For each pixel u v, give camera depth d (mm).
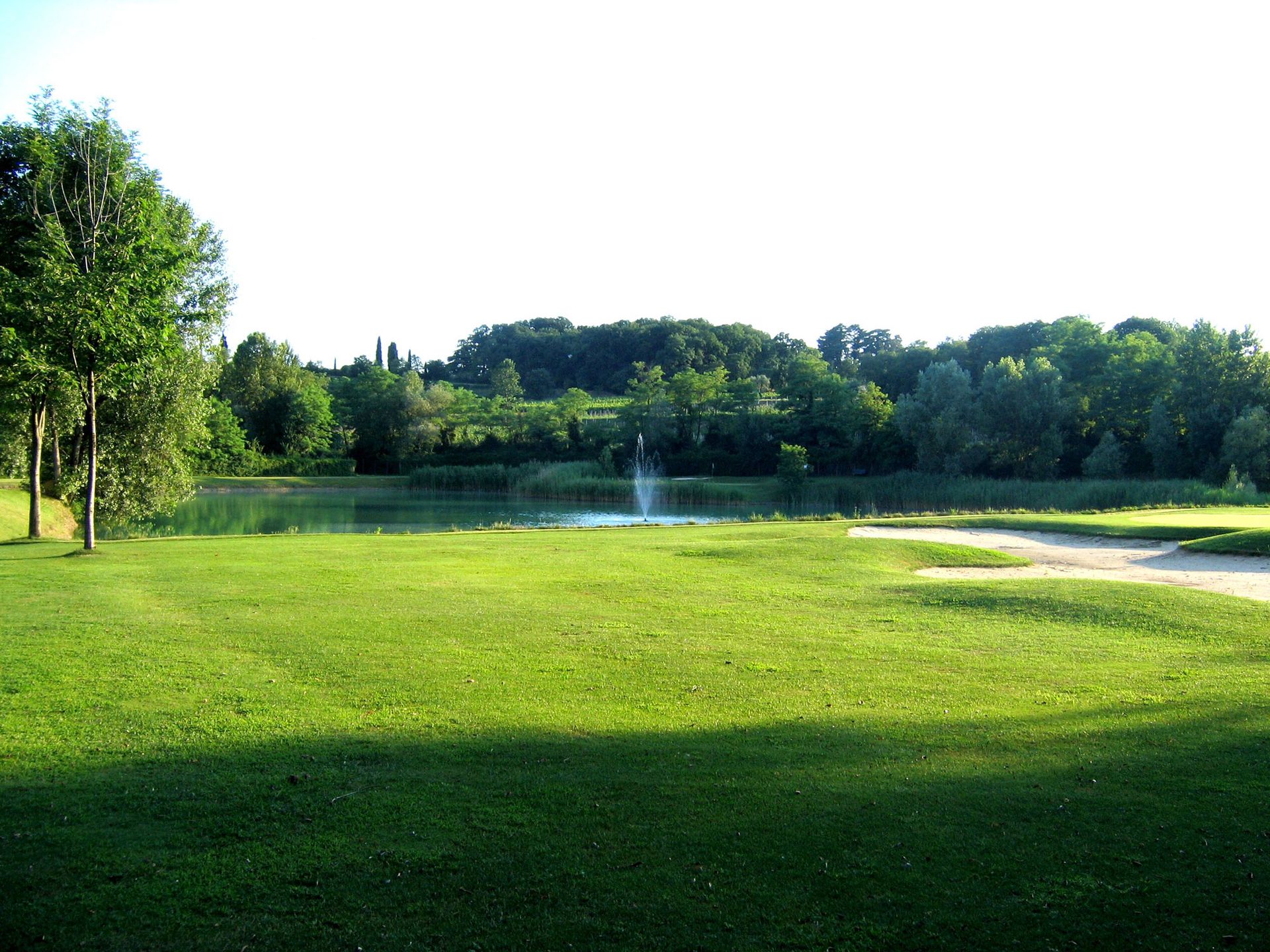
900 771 6016
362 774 5945
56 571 15516
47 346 17734
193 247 22109
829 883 4539
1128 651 9969
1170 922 4141
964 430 62094
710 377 85812
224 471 78000
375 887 4504
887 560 18078
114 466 27281
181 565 16672
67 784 5734
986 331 89812
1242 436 48906
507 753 6355
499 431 95062
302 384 93188
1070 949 3961
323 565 16922
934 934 4090
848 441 76250
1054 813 5301
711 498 57438
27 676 8258
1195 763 6098
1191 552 18984
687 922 4199
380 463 92375
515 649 9781
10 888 4441
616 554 19031
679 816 5293
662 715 7340
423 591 13820
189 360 27688
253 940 4039
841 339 147125
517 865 4711
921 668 9102
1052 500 47750
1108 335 71812
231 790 5652
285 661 9055
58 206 22953
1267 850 4801
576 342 152625
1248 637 10602
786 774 5949
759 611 12531
